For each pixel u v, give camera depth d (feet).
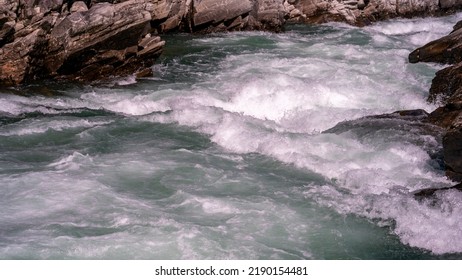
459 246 34.42
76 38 57.98
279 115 55.26
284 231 35.42
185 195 38.70
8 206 36.35
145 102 54.54
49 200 37.24
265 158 44.91
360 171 41.60
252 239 34.40
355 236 35.35
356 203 38.50
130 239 33.63
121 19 59.06
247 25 83.20
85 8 62.23
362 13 97.30
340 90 58.90
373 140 45.88
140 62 61.98
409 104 55.93
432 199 37.55
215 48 73.67
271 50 73.87
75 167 42.01
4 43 55.77
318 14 93.50
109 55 59.67
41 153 44.32
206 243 33.63
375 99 57.62
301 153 44.91
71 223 34.88
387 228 36.17
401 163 43.14
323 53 73.05
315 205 38.27
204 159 44.37
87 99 55.47
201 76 62.95
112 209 36.55
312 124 52.13
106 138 47.57
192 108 53.16
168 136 48.49
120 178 40.73
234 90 58.75
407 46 81.00
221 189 39.96
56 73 58.70
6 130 47.73
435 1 104.37
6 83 56.13
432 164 42.91
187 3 79.46
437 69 65.67
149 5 64.80
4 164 42.01
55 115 51.83
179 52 71.26
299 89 57.72
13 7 54.85
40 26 56.59
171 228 34.83
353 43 80.64
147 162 43.37
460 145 40.40
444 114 48.08
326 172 42.50
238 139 47.26
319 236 35.17
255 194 39.42
